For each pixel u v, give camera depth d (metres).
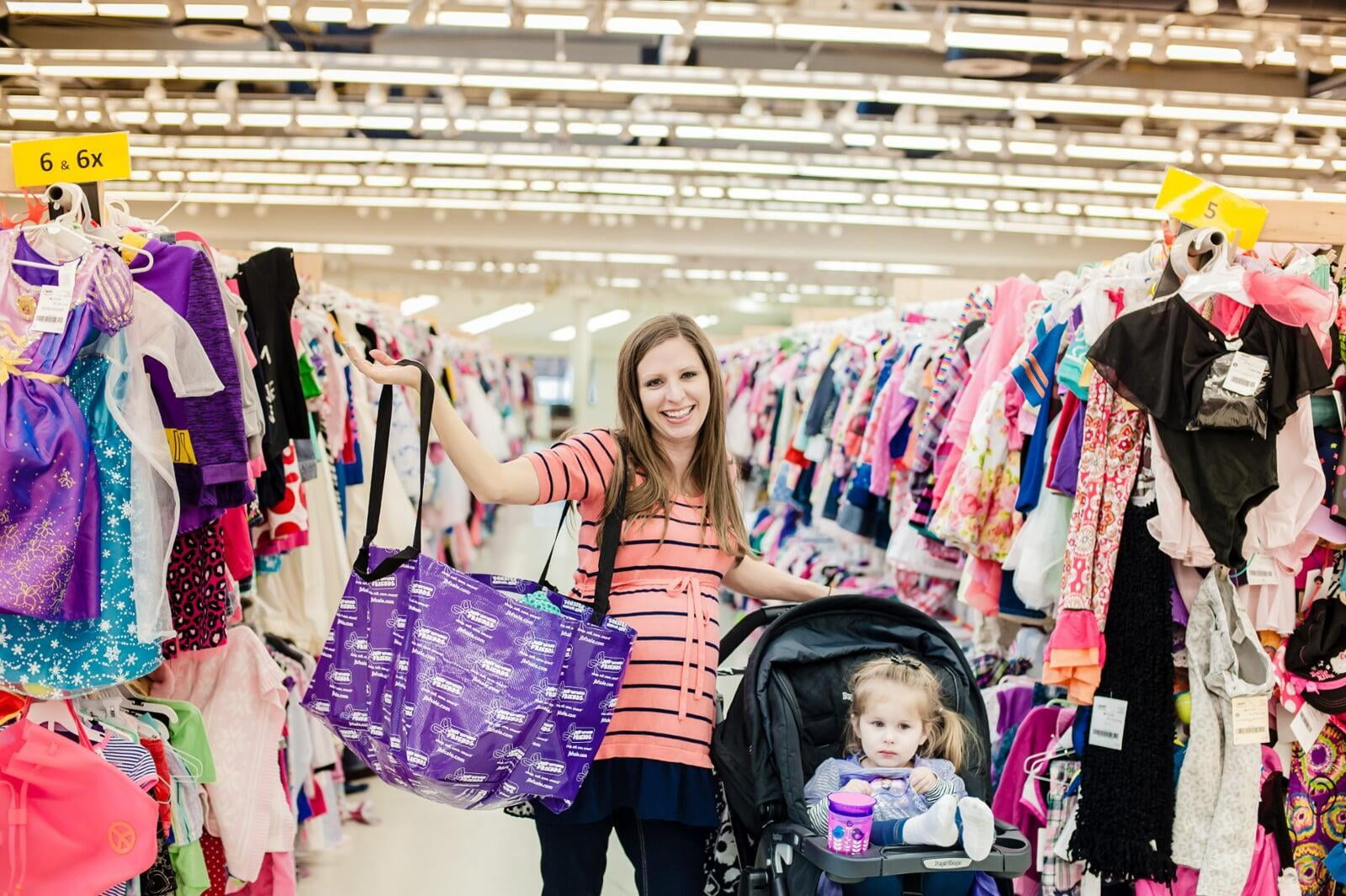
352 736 1.95
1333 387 2.43
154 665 2.14
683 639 2.14
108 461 2.09
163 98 7.80
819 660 2.29
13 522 1.96
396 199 11.50
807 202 11.41
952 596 4.01
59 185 2.17
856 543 4.74
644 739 2.09
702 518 2.24
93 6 5.78
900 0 6.04
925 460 3.62
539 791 1.90
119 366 2.12
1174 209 2.42
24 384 1.98
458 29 7.31
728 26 5.95
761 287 17.14
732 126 8.12
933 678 2.25
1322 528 2.43
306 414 2.96
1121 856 2.35
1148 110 7.35
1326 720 2.52
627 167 9.83
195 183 11.16
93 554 2.05
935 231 13.31
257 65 7.04
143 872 2.21
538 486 2.10
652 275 15.80
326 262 14.77
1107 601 2.41
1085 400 2.53
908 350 4.12
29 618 2.04
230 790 2.65
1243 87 7.84
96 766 2.07
